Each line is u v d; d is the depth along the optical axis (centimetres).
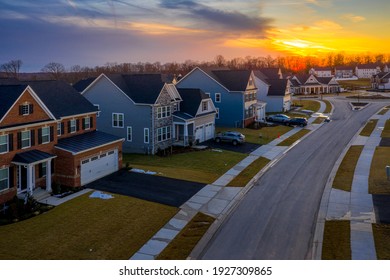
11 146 2486
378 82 12475
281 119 6069
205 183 2986
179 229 2127
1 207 2405
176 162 3656
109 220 2195
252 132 5297
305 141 4697
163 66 17250
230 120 5766
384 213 2305
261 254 1839
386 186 2817
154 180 3012
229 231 2116
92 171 2981
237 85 5700
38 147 2694
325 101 9025
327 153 4019
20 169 2558
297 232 2094
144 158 3859
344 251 1822
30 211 2283
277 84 7531
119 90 4144
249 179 3112
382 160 3600
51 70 13225
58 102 3266
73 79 11981
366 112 7044
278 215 2348
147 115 4044
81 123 3372
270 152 4116
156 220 2228
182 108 4584
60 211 2317
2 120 2417
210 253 1848
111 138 3288
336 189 2822
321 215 2330
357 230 2067
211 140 4781
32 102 2650
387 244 1881
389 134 4906
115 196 2611
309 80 11444
